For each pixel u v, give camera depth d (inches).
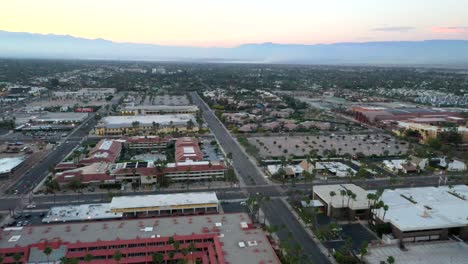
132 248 4972.9
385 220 5999.0
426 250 5374.0
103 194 7544.3
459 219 6067.9
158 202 6604.3
